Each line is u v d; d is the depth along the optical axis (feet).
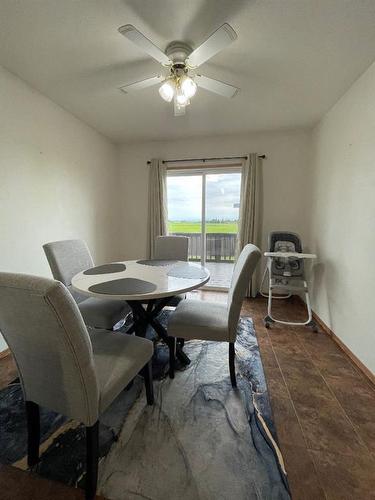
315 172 10.05
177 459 3.79
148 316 6.38
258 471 3.62
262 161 11.35
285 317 9.39
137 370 4.14
